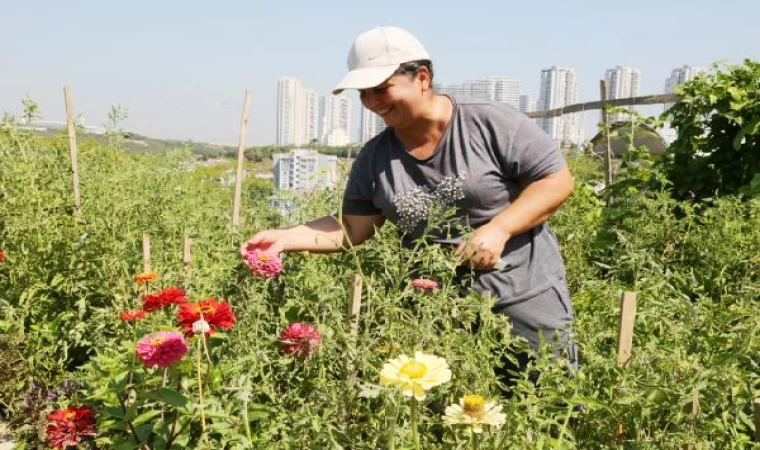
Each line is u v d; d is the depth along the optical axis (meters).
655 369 2.04
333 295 2.39
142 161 5.82
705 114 6.35
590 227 5.38
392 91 2.43
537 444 1.81
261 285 2.71
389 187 2.68
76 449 2.79
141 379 2.42
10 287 3.96
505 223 2.42
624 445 1.97
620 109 6.61
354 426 2.04
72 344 3.43
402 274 2.30
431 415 2.14
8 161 4.66
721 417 1.97
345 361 2.12
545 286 2.60
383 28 2.45
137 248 3.93
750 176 6.33
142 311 2.46
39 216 4.12
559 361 2.08
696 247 4.42
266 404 2.23
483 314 2.20
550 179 2.49
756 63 6.22
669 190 5.86
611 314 2.70
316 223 2.90
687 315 2.31
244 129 5.09
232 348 2.49
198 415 2.23
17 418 3.06
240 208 5.19
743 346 1.99
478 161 2.52
